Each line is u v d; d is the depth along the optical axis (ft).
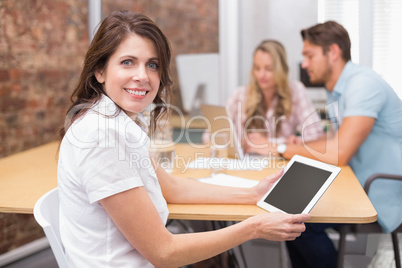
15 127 9.35
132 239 3.70
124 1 12.37
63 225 4.04
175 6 12.76
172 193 5.03
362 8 11.02
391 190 6.72
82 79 4.18
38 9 9.75
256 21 12.27
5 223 9.18
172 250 3.74
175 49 12.99
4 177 6.29
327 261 6.78
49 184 5.89
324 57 7.54
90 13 11.60
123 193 3.62
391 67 10.96
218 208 4.86
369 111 6.86
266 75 9.80
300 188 4.62
